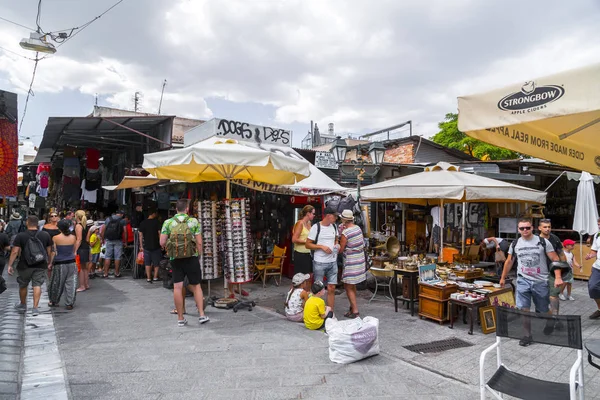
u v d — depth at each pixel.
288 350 4.79
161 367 4.20
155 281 9.36
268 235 10.01
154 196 12.45
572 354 4.85
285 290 8.64
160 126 11.95
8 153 6.54
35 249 6.34
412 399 3.58
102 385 3.74
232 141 7.40
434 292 6.21
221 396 3.57
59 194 16.42
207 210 7.37
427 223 12.78
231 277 6.96
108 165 16.45
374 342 4.65
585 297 8.39
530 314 3.12
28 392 3.53
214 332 5.46
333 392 3.69
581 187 10.61
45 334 5.25
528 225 5.25
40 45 9.20
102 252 10.23
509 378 3.15
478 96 3.31
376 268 7.70
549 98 2.84
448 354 4.82
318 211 10.33
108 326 5.67
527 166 12.48
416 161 16.55
